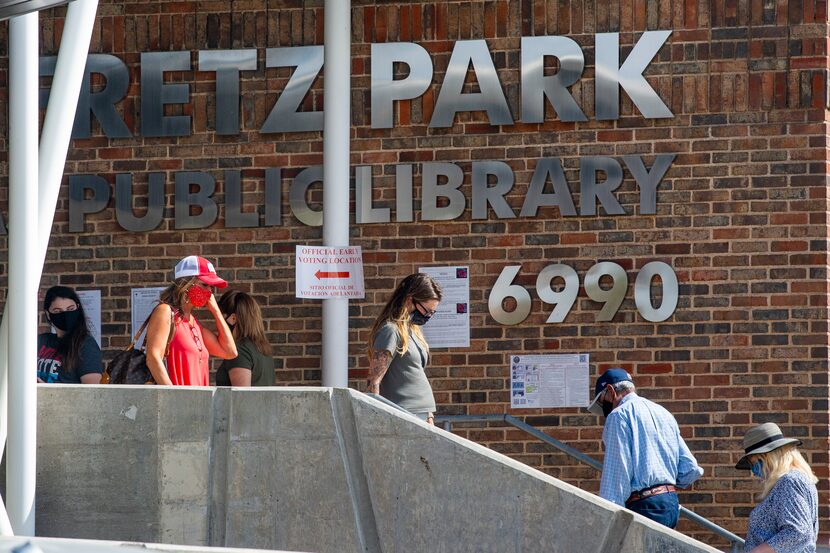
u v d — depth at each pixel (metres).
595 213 33.78
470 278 34.22
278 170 35.19
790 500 23.17
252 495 23.23
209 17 35.81
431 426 22.75
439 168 34.44
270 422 23.30
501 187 34.12
